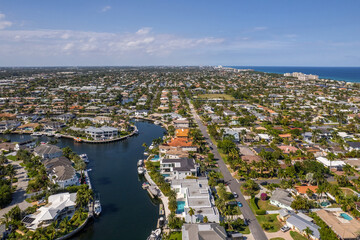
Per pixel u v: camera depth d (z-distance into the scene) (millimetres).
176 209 104375
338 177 126875
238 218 94812
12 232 89125
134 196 121750
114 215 106312
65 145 197000
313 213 99875
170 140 194625
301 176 126500
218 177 134125
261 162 135875
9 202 108375
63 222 92562
